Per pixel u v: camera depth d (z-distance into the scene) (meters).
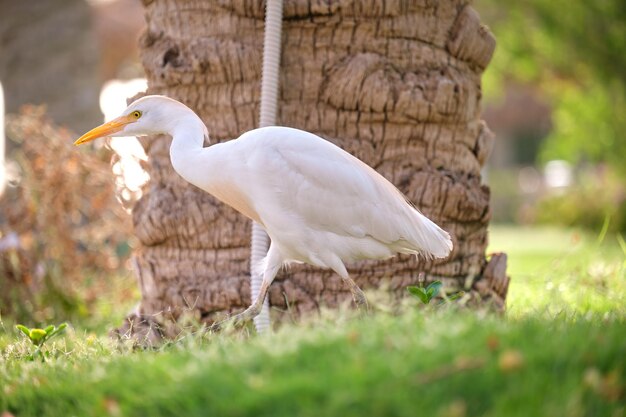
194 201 9.94
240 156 8.66
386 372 5.60
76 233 14.31
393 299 9.60
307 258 8.97
